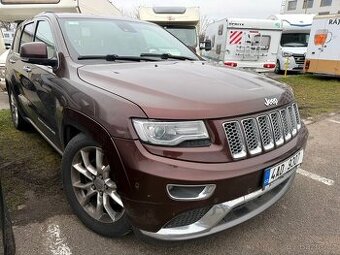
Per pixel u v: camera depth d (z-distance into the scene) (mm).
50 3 7438
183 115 2174
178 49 3947
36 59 3086
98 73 2773
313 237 2816
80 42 3322
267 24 12883
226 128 2264
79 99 2584
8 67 4930
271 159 2455
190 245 2652
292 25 16312
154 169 2092
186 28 10617
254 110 2408
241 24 12727
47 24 3684
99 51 3318
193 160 2152
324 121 6574
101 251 2549
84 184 2744
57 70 3119
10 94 5102
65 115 2758
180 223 2270
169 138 2150
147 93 2352
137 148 2129
